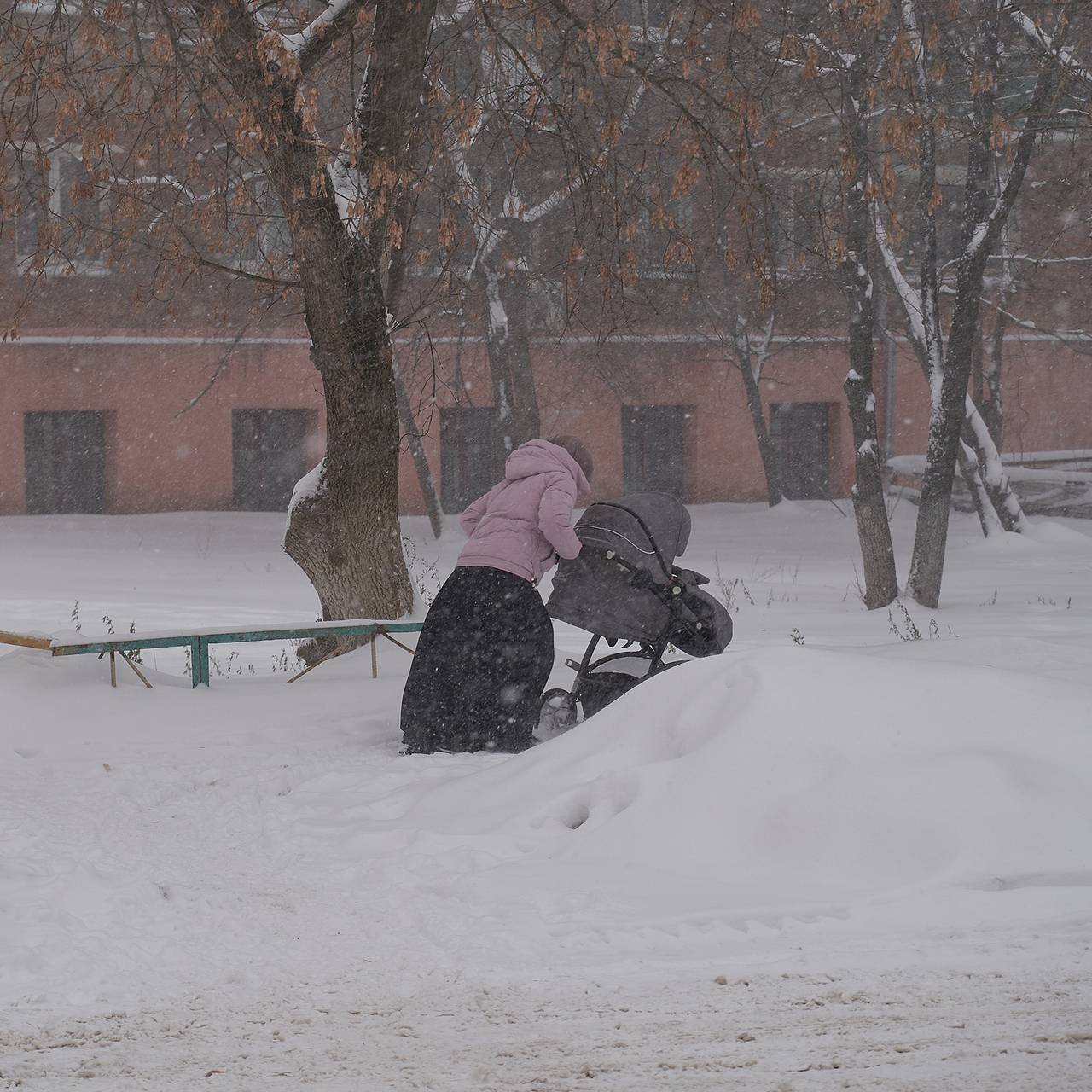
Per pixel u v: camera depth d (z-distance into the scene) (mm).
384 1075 5418
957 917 7285
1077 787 8273
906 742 8695
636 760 9555
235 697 13891
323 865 8500
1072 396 64062
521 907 7586
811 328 59000
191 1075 5430
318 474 17109
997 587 31562
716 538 48219
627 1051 5641
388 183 14547
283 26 17406
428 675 12062
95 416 53156
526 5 16703
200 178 17922
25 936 7012
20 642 13453
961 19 24906
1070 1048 5562
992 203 27906
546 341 53156
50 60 15789
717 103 17406
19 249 49781
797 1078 5316
